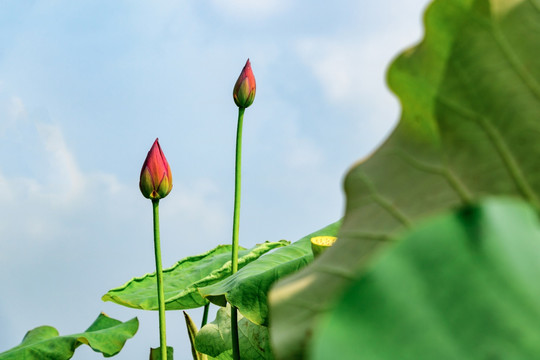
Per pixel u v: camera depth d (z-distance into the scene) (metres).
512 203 0.42
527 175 0.59
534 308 0.38
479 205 0.41
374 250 0.63
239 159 2.39
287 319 0.64
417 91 0.68
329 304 0.61
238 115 2.38
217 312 2.78
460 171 0.63
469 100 0.64
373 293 0.38
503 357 0.36
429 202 0.63
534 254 0.41
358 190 0.71
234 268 2.41
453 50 0.65
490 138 0.62
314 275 0.67
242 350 2.53
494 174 0.61
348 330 0.36
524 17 0.62
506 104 0.62
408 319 0.37
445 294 0.38
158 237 2.21
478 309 0.38
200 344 2.69
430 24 0.66
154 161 2.16
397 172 0.68
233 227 2.40
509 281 0.39
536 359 0.36
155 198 2.20
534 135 0.60
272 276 2.16
